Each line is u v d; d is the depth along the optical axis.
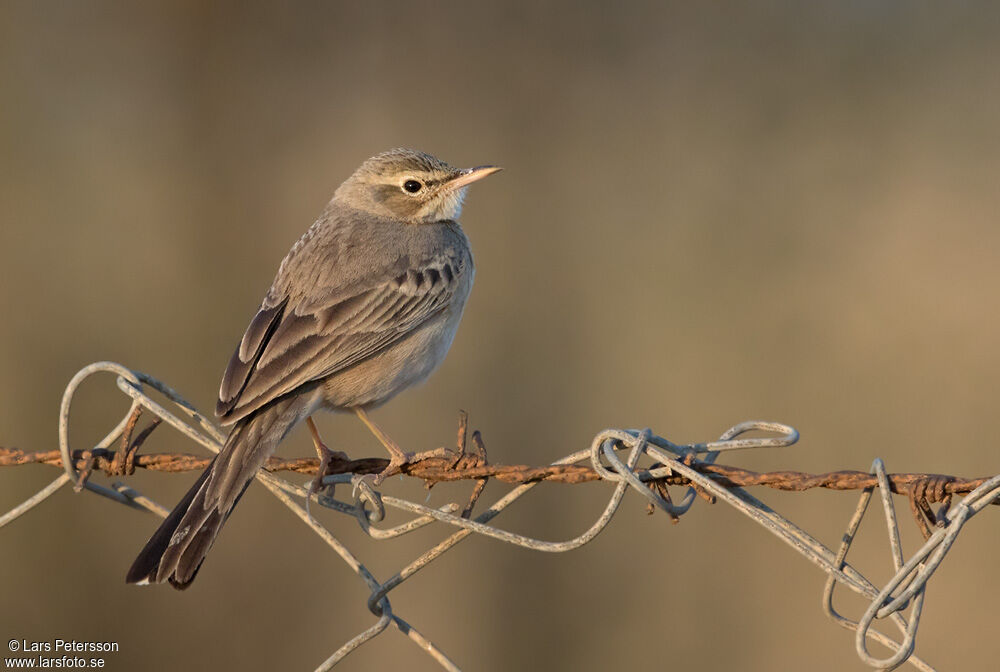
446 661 6.20
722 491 5.80
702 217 17.33
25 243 15.38
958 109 18.81
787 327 15.54
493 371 15.55
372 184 8.77
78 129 16.73
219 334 15.37
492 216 17.44
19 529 12.79
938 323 15.26
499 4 18.41
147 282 15.50
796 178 17.81
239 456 6.79
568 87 18.55
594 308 16.23
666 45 19.00
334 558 13.52
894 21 19.78
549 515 13.86
